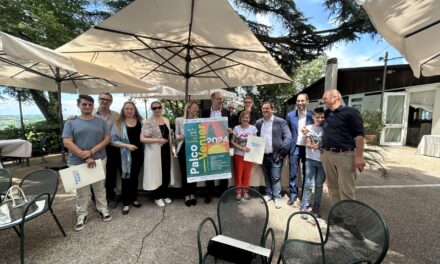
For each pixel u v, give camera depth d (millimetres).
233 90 12859
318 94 15586
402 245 2713
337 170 2873
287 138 3742
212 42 3400
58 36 6590
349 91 12602
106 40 3328
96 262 2359
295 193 3910
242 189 2359
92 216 3352
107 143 3070
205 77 4918
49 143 8375
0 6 5496
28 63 4422
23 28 5664
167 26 2984
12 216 2299
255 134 3865
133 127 3488
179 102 15352
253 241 2211
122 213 3455
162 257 2447
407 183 5125
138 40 3369
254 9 9078
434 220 3336
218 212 2273
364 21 8242
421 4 1625
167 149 3746
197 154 3525
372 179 5430
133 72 4777
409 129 11047
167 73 4777
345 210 1941
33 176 2848
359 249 1765
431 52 2117
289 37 9352
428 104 10117
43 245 2631
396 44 2064
